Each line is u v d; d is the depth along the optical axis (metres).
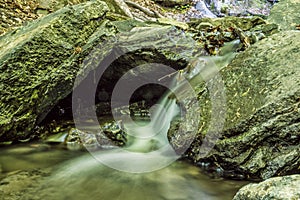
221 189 3.40
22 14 7.61
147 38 5.54
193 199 3.26
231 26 7.21
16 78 4.25
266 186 2.34
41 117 4.64
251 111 3.53
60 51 4.75
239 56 4.58
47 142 4.55
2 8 7.36
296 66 3.74
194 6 15.69
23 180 3.46
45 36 4.63
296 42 4.18
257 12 16.92
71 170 3.80
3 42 5.22
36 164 3.90
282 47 4.21
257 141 3.42
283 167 3.26
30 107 4.38
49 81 4.52
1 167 3.75
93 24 5.47
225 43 6.60
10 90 4.20
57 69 4.64
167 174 3.77
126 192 3.37
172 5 15.09
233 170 3.58
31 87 4.35
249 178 3.46
